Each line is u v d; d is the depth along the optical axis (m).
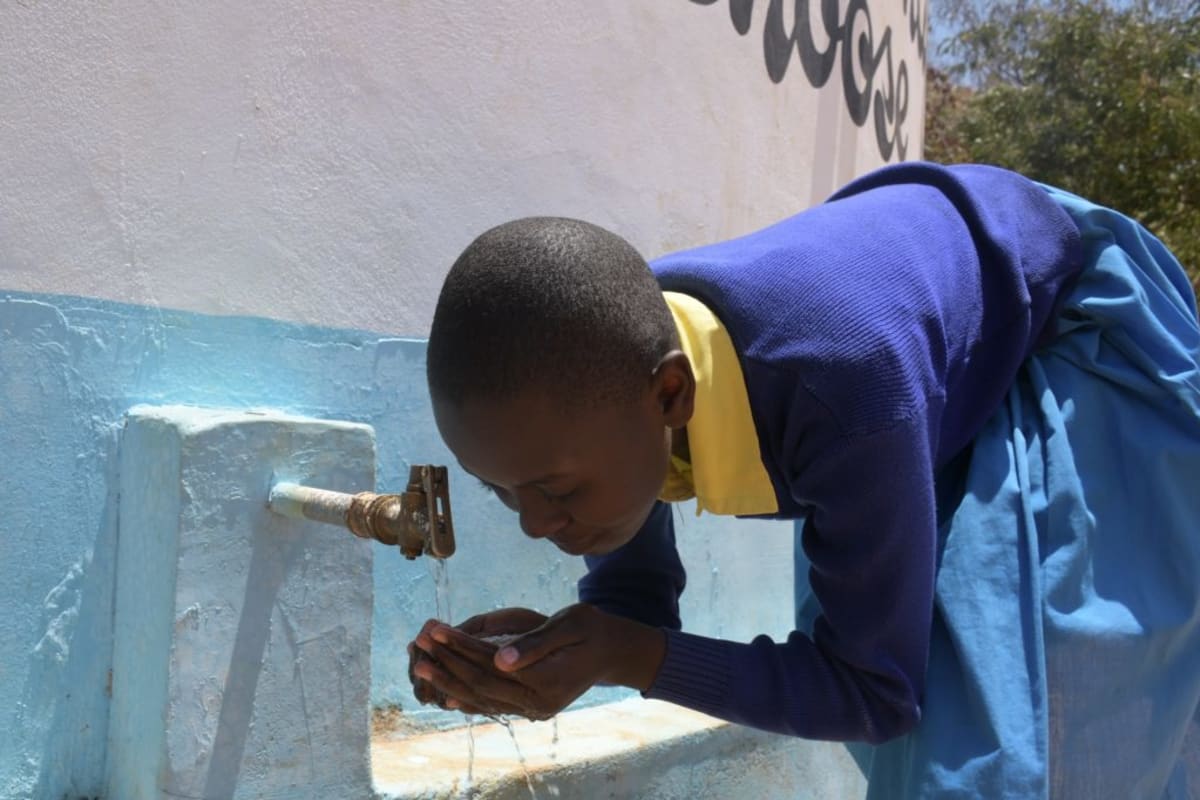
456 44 2.09
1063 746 1.38
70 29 1.57
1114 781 1.40
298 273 1.86
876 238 1.37
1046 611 1.39
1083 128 8.18
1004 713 1.34
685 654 1.32
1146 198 8.02
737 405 1.27
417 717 2.04
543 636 1.24
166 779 1.53
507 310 1.09
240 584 1.58
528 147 2.24
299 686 1.64
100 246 1.62
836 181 3.36
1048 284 1.51
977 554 1.41
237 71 1.76
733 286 1.30
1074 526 1.42
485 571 2.17
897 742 1.49
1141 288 1.53
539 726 2.16
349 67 1.91
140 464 1.62
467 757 1.91
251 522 1.59
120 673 1.65
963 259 1.44
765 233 1.43
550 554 2.29
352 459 1.68
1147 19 8.31
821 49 3.23
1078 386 1.50
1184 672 1.47
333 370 1.91
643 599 1.62
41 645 1.59
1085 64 8.23
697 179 2.70
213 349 1.75
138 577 1.61
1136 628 1.40
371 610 1.72
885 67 3.72
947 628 1.40
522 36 2.22
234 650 1.58
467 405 1.11
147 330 1.67
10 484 1.54
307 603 1.65
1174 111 7.82
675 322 1.26
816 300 1.27
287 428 1.62
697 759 2.23
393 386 2.00
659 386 1.17
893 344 1.24
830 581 1.32
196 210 1.72
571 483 1.14
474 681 1.23
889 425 1.21
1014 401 1.51
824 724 1.33
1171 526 1.45
